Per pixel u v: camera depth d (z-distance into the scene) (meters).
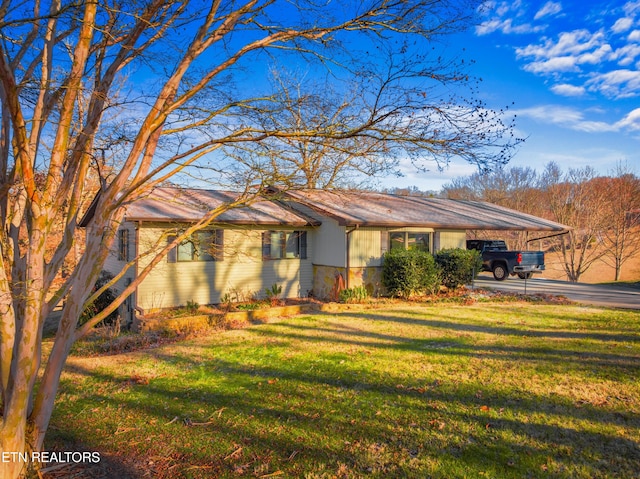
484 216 18.19
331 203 15.20
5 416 3.24
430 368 6.36
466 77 4.17
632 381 5.62
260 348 7.81
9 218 3.62
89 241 3.63
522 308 12.09
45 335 11.05
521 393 5.28
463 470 3.59
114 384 5.95
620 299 13.85
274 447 4.07
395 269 14.04
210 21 4.09
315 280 15.33
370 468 3.66
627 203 28.47
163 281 12.34
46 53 3.93
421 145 4.38
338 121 4.92
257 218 13.45
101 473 3.66
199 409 5.00
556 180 32.47
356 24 4.41
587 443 4.02
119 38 4.36
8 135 3.69
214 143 4.63
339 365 6.61
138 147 3.80
